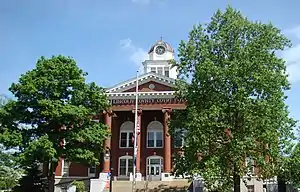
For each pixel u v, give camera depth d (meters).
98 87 49.38
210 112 36.78
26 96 46.16
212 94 38.94
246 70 37.66
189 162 38.59
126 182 52.28
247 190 52.66
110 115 59.03
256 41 39.44
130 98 59.75
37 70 47.34
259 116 36.47
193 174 38.25
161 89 59.81
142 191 51.53
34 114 46.62
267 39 39.66
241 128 37.09
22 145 44.66
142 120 62.12
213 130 37.66
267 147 36.84
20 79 46.81
